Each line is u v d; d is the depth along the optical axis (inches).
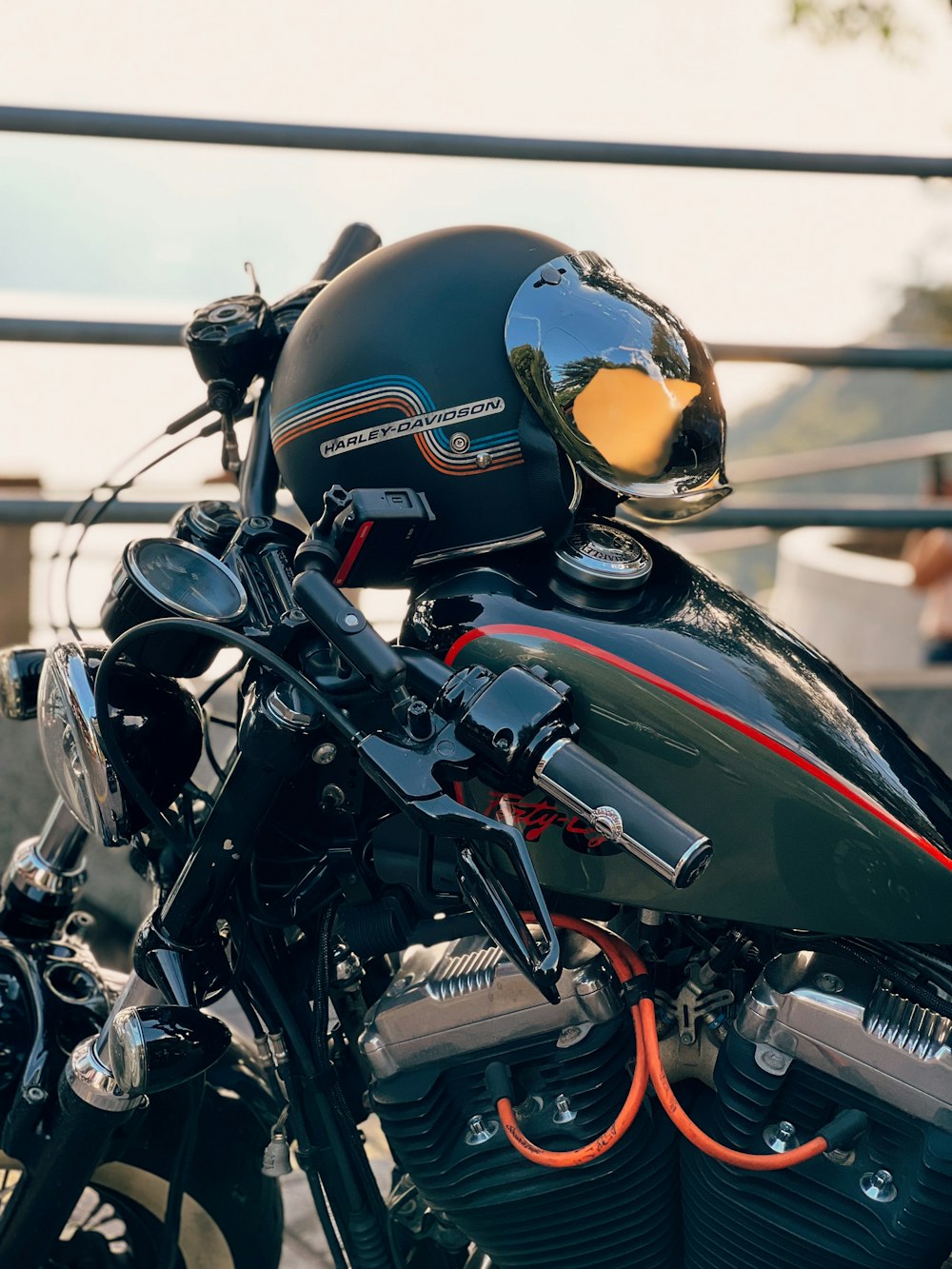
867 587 231.8
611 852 43.9
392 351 46.3
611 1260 48.3
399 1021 46.9
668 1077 47.6
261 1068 59.0
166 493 118.6
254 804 45.0
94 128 108.0
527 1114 46.9
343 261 57.9
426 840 44.8
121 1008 49.0
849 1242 44.9
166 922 46.9
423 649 46.0
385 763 40.3
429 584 47.6
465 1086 47.5
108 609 47.2
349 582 45.3
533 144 114.7
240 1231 57.1
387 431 46.3
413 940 48.7
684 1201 48.2
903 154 120.7
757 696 43.6
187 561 45.4
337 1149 49.5
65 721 46.2
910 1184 43.7
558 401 45.0
